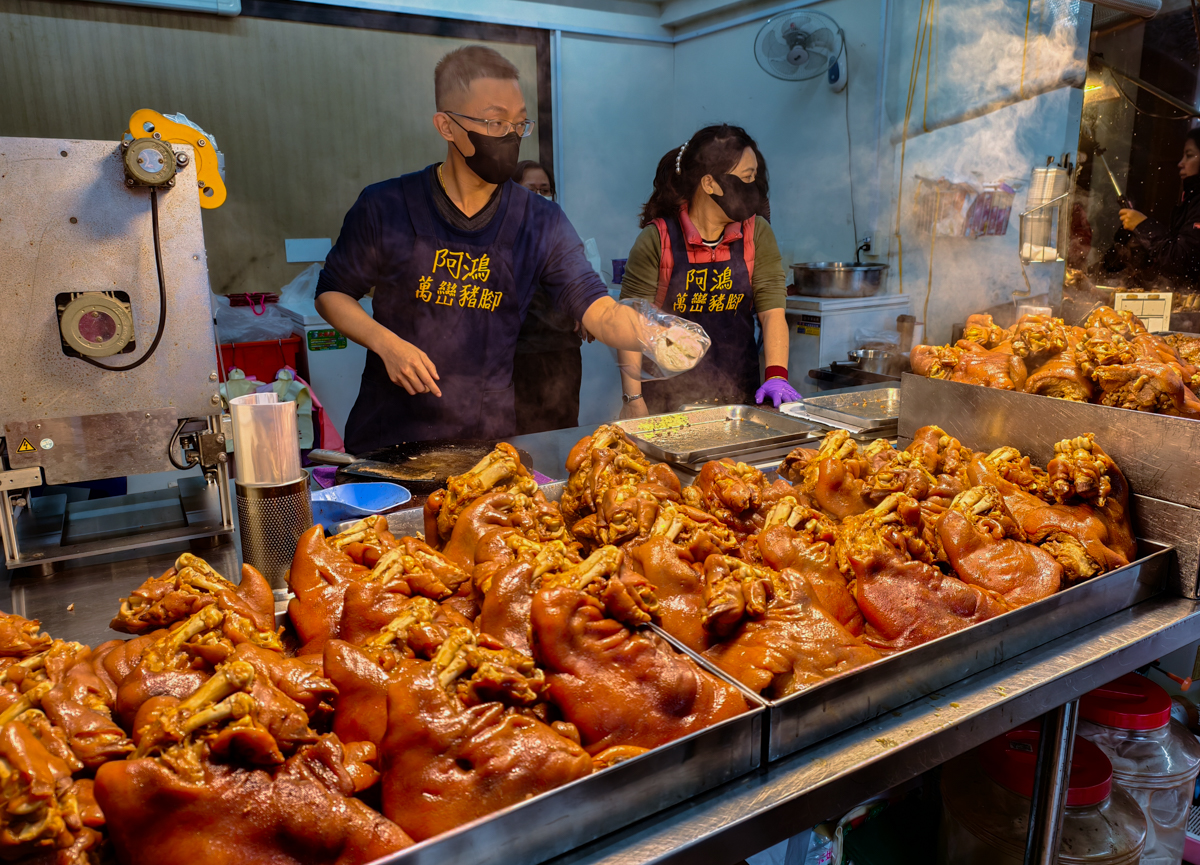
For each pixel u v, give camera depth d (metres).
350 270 3.04
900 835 1.93
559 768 0.86
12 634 1.01
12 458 1.55
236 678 0.80
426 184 3.03
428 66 4.49
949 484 1.67
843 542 1.37
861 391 2.79
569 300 3.29
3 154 1.44
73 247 1.52
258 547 1.44
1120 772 1.83
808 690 1.04
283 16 4.06
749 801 0.96
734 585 1.17
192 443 1.72
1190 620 1.47
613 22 4.93
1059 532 1.51
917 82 4.41
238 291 4.33
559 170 4.91
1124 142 3.78
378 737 0.92
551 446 2.33
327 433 3.76
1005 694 1.19
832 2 4.59
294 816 0.77
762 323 3.70
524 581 1.09
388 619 1.09
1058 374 1.89
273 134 4.21
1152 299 2.52
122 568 1.61
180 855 0.74
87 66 3.76
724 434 2.34
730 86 5.05
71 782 0.79
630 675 0.99
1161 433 1.59
